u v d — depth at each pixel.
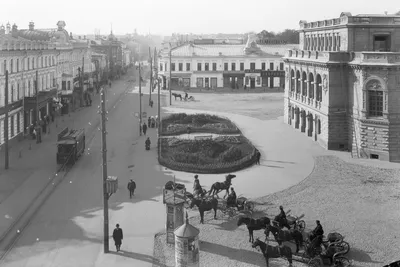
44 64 83.44
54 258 28.88
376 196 40.94
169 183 37.09
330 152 58.59
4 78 60.81
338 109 59.22
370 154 55.19
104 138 29.78
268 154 57.69
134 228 33.78
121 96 123.56
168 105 104.88
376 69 53.38
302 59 69.12
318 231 28.95
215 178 47.06
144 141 65.81
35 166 51.78
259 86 139.00
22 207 38.25
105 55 177.88
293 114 77.62
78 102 108.62
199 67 138.12
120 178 46.91
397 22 60.00
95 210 37.56
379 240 31.22
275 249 27.05
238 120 84.44
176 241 25.81
